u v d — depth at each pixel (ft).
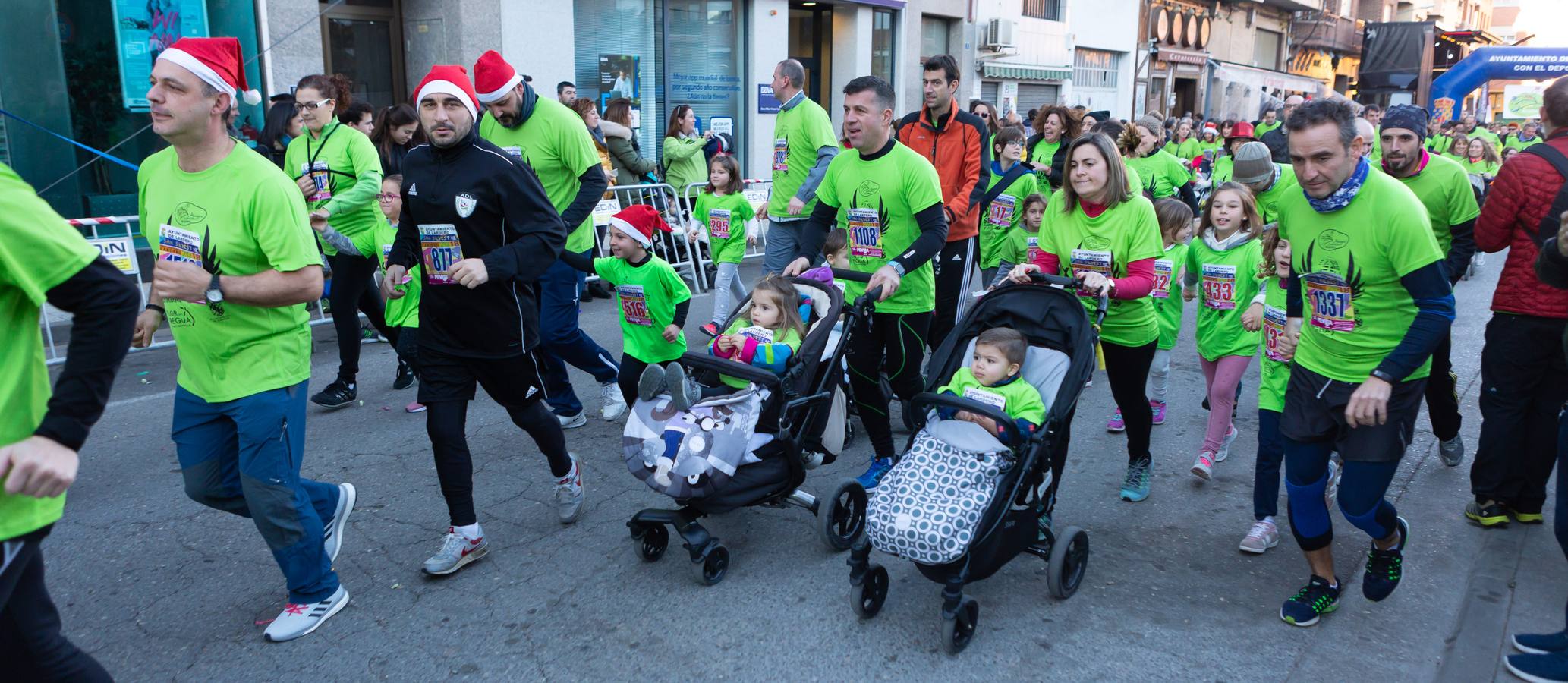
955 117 19.98
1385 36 110.01
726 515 14.99
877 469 15.94
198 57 9.90
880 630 11.75
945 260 19.84
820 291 14.62
